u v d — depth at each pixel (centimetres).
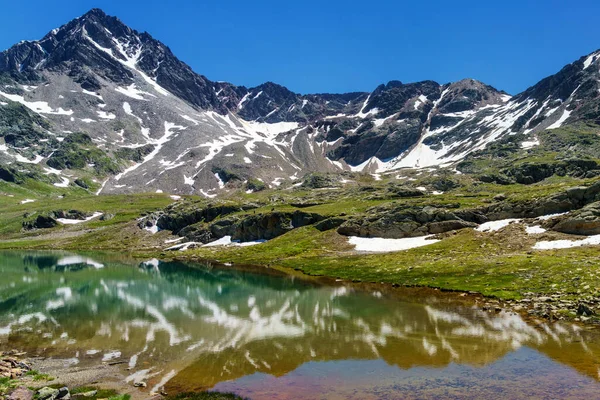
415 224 10619
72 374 3095
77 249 16950
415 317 4278
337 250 10625
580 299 4216
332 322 4275
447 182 19650
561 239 7488
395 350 3291
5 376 3003
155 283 7675
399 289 5950
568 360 2842
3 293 6794
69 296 6412
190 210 18712
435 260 7669
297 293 6159
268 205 17875
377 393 2530
